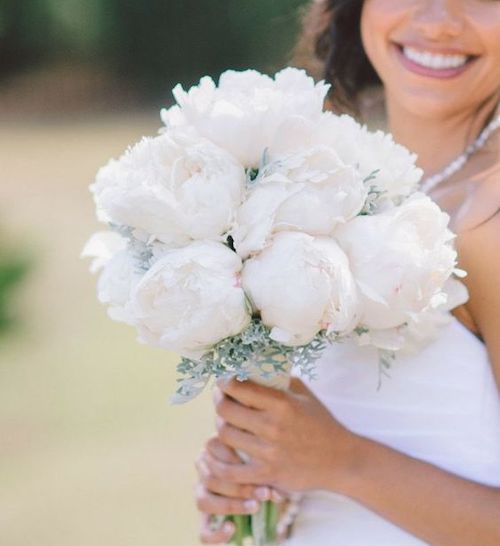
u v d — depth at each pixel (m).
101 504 6.63
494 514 2.50
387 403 2.63
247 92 2.40
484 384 2.59
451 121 2.83
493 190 2.56
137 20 24.52
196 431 7.71
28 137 19.81
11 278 10.04
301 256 2.16
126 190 2.27
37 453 7.48
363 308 2.28
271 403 2.50
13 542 6.18
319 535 2.70
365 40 2.88
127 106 22.75
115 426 7.89
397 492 2.51
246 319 2.21
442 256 2.28
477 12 2.68
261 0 24.25
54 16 24.34
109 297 2.39
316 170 2.23
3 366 9.32
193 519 6.40
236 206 2.21
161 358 9.41
